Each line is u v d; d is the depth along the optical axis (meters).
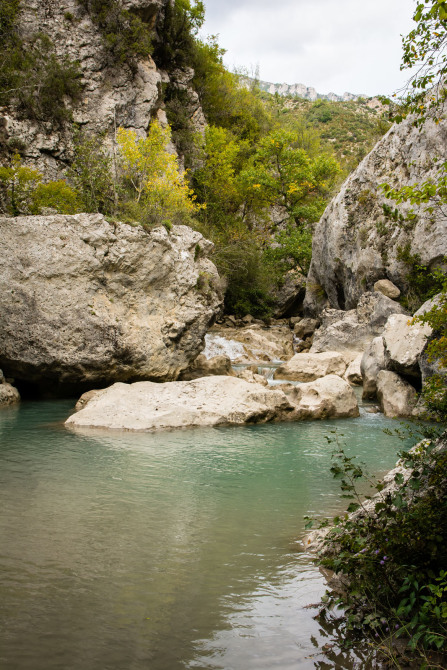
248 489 7.19
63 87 23.67
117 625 3.64
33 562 4.64
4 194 18.47
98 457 8.57
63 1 25.17
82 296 14.15
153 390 12.25
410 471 4.80
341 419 12.86
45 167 22.61
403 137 23.38
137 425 10.80
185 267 16.67
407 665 3.18
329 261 26.88
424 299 20.12
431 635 3.25
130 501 6.51
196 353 17.16
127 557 4.84
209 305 17.78
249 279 32.41
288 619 3.81
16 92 22.47
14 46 23.62
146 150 23.38
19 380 14.83
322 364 17.92
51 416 11.95
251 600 4.09
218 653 3.35
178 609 3.91
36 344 13.69
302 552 5.10
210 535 5.48
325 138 72.12
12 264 13.66
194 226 26.06
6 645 3.35
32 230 13.82
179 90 33.38
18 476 7.36
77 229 14.20
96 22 25.58
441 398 4.89
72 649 3.34
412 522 3.86
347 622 3.66
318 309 29.89
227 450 9.39
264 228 38.56
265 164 37.00
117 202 20.77
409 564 3.67
